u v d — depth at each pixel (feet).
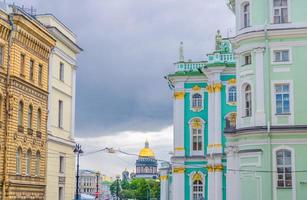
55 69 212.64
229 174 166.09
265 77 160.25
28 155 189.57
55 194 209.46
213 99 233.76
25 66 188.24
